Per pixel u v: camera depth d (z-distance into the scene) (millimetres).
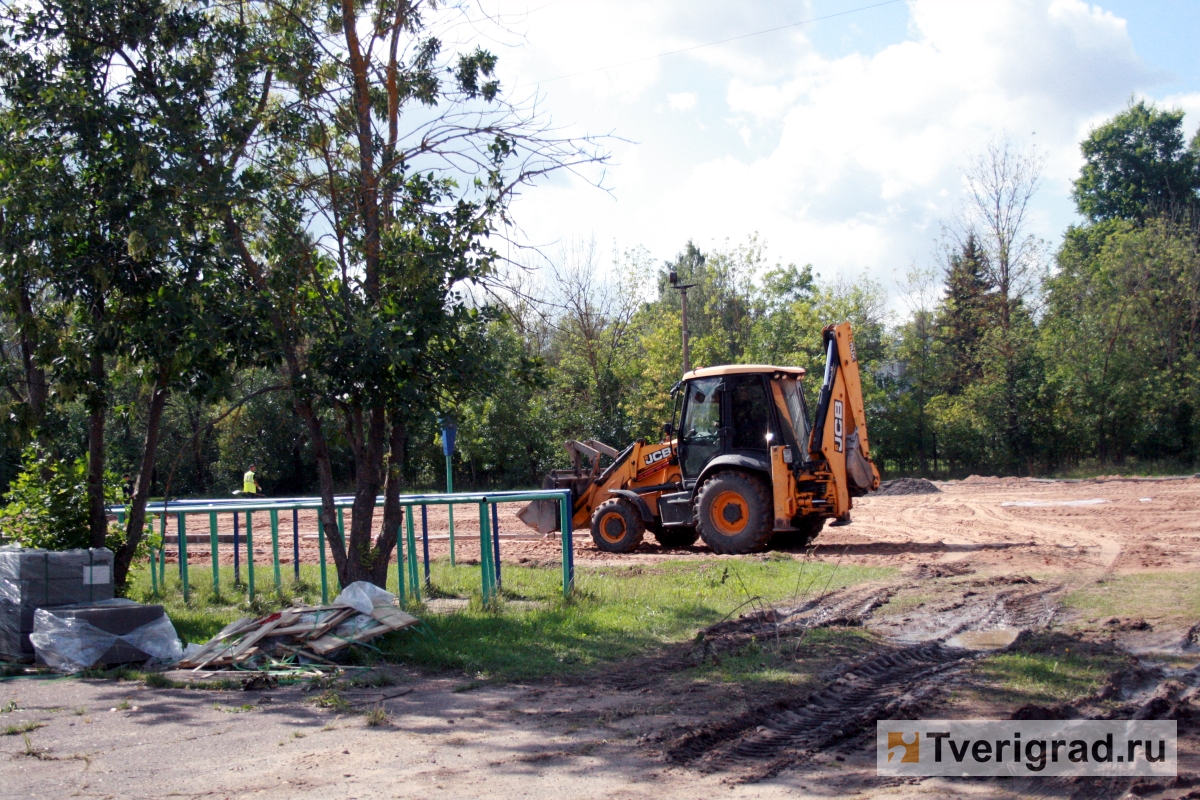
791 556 13750
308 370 8820
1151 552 13367
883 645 8117
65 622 7883
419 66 9648
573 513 16594
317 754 5434
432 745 5598
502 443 36469
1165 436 37438
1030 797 4613
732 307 46281
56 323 9680
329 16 9453
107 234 9195
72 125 8789
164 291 8711
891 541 16062
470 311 9250
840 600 10273
